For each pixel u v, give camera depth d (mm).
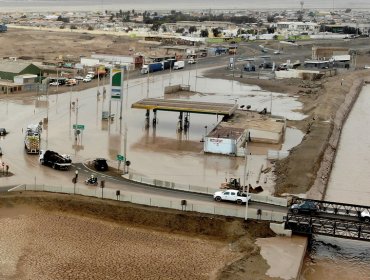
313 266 61594
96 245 63156
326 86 194625
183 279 56406
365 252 65750
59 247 62250
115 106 148125
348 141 125812
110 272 57250
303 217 66125
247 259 58906
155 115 127188
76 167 89250
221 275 55625
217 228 66750
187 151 107438
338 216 68438
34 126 110375
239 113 140500
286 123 135125
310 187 83750
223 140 105250
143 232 66750
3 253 60188
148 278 56375
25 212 70562
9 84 162625
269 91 193250
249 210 68500
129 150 105312
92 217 69875
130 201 72438
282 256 59656
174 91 180625
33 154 96062
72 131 117250
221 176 91438
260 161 102375
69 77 188750
